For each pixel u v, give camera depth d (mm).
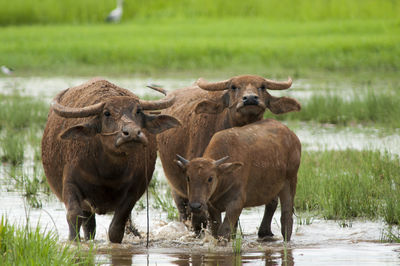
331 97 75125
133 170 30656
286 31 163625
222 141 29766
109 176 29938
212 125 33844
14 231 27469
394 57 118375
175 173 35375
